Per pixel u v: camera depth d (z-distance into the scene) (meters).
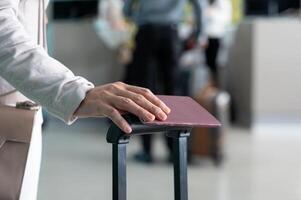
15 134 0.93
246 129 5.89
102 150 4.62
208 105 4.18
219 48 5.93
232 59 6.33
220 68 6.21
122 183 0.92
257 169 4.02
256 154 4.54
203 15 4.35
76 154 4.43
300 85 5.98
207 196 3.31
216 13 5.86
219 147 4.18
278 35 5.94
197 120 0.87
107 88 0.87
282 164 4.19
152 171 3.93
